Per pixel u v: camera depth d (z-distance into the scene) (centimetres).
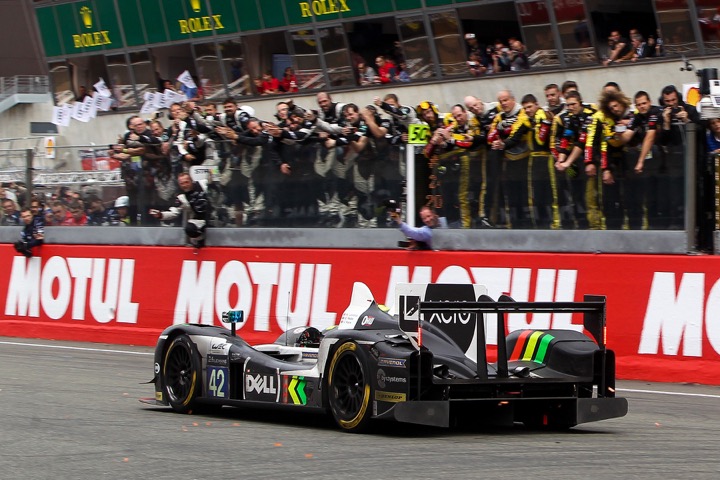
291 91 8769
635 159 4666
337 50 8400
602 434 2969
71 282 6562
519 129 4950
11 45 13600
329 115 5638
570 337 3058
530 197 4972
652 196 4634
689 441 2848
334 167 5578
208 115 6028
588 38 6962
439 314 2995
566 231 4853
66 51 10550
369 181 5466
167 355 3472
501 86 7469
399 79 8056
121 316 6316
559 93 5100
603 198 4759
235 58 9131
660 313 4522
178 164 6144
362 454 2572
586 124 4781
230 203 5981
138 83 9975
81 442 2783
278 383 3150
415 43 7906
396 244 5369
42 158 6750
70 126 10631
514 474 2303
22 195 6831
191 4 9294
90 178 6525
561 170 4859
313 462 2464
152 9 9650
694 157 4528
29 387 4066
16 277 6838
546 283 4844
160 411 3459
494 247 5069
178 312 6094
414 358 2783
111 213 6456
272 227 5828
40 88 12606
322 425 3127
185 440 2816
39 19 10675
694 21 6425
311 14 8475
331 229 5606
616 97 4681
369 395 2845
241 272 5866
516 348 3148
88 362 5141
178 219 6181
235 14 9000
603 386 2983
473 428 3061
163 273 6172
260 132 5831
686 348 4441
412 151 5297
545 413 3064
